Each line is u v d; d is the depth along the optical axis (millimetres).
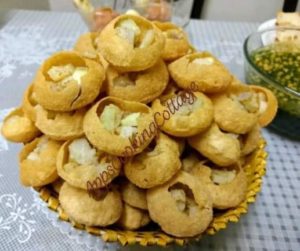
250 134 217
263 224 229
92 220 175
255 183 204
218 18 623
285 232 225
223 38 423
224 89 207
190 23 448
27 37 412
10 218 226
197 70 199
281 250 215
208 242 216
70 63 194
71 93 176
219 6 616
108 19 362
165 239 173
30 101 208
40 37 414
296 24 392
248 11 618
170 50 213
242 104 215
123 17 193
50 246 212
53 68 191
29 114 205
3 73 353
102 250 211
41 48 395
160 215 175
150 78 192
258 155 221
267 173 265
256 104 223
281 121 286
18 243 213
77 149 185
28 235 217
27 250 209
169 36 224
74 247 212
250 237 221
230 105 202
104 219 177
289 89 268
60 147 191
